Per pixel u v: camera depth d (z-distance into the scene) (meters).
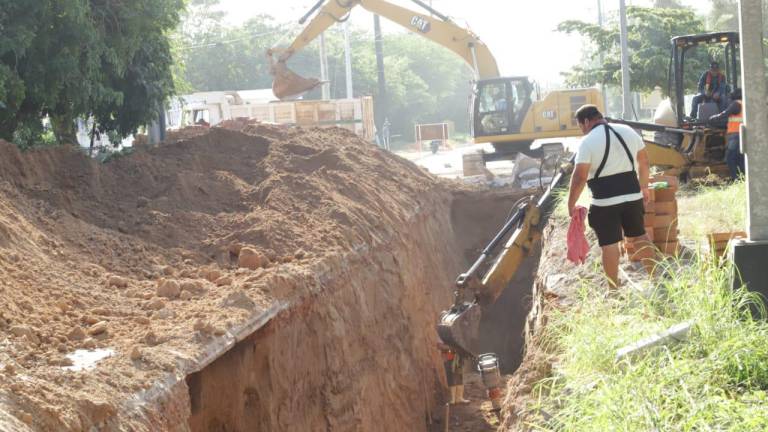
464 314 11.72
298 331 9.85
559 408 6.71
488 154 25.91
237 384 8.41
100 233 10.23
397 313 13.70
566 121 24.89
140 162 13.27
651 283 8.10
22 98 12.13
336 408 10.30
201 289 9.12
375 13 26.27
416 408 13.29
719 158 17.36
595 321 7.36
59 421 5.40
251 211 12.72
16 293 7.47
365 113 31.45
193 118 32.34
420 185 20.47
